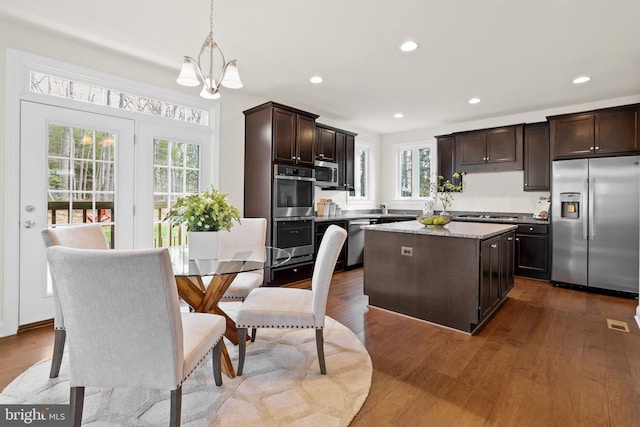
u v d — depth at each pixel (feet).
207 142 12.19
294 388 5.91
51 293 8.84
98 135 9.59
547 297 11.84
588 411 5.38
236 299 7.89
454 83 12.03
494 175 16.98
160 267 3.90
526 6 7.25
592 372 6.61
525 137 15.20
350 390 5.87
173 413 4.27
